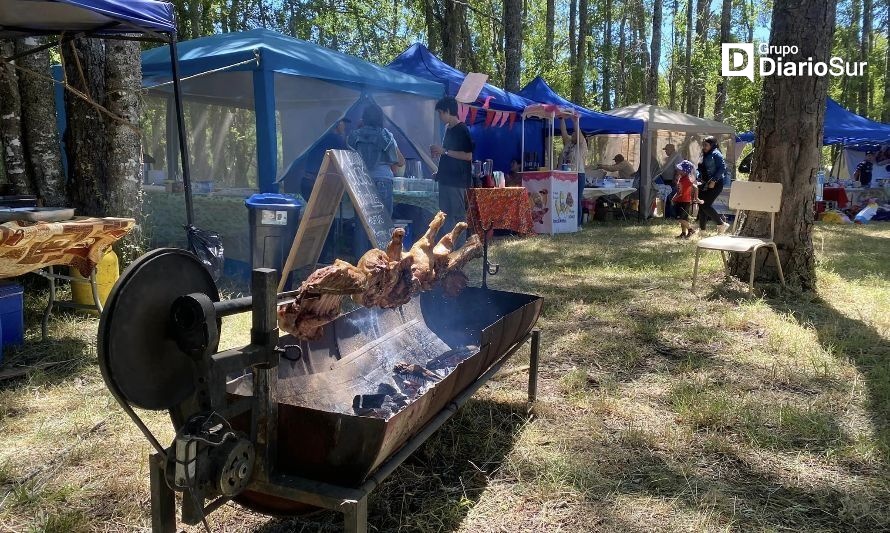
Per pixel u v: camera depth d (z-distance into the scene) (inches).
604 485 120.3
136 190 261.6
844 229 558.3
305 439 82.3
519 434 140.6
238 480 75.8
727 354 196.7
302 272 270.5
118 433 137.0
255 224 257.0
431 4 841.5
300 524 106.0
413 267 126.5
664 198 648.4
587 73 1261.1
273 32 337.1
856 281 300.5
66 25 223.3
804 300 261.0
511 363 187.6
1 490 115.4
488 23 1021.2
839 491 118.5
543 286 289.7
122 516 108.0
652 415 152.2
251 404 78.7
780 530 107.0
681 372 181.5
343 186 253.3
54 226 171.6
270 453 81.0
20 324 188.9
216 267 242.5
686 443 137.7
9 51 262.2
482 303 157.5
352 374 124.8
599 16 1314.0
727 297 265.3
